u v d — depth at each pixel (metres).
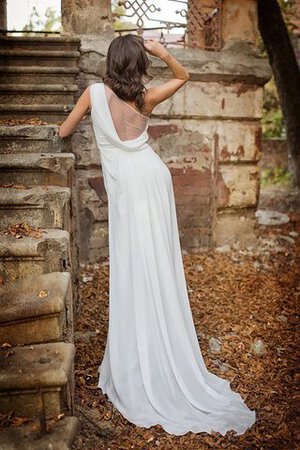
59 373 2.41
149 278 3.15
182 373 3.22
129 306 3.19
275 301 5.00
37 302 2.66
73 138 5.85
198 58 6.21
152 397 3.08
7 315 2.61
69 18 5.88
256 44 6.75
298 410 3.21
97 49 5.79
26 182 3.57
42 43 5.50
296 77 9.65
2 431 2.33
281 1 10.37
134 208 3.12
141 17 6.02
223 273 5.79
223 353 3.93
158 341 3.16
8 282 2.97
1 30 5.71
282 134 13.36
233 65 6.39
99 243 6.15
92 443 2.87
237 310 4.77
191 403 3.12
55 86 5.01
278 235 7.46
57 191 3.30
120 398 3.14
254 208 7.02
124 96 3.02
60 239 3.03
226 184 6.69
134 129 3.12
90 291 5.12
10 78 5.24
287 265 6.16
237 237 6.92
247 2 6.57
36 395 2.44
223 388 3.36
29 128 3.84
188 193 6.50
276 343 4.12
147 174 3.15
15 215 3.29
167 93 3.14
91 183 6.01
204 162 6.52
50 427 2.38
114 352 3.20
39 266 3.03
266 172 12.04
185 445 2.88
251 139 6.77
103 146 3.18
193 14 6.33
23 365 2.47
